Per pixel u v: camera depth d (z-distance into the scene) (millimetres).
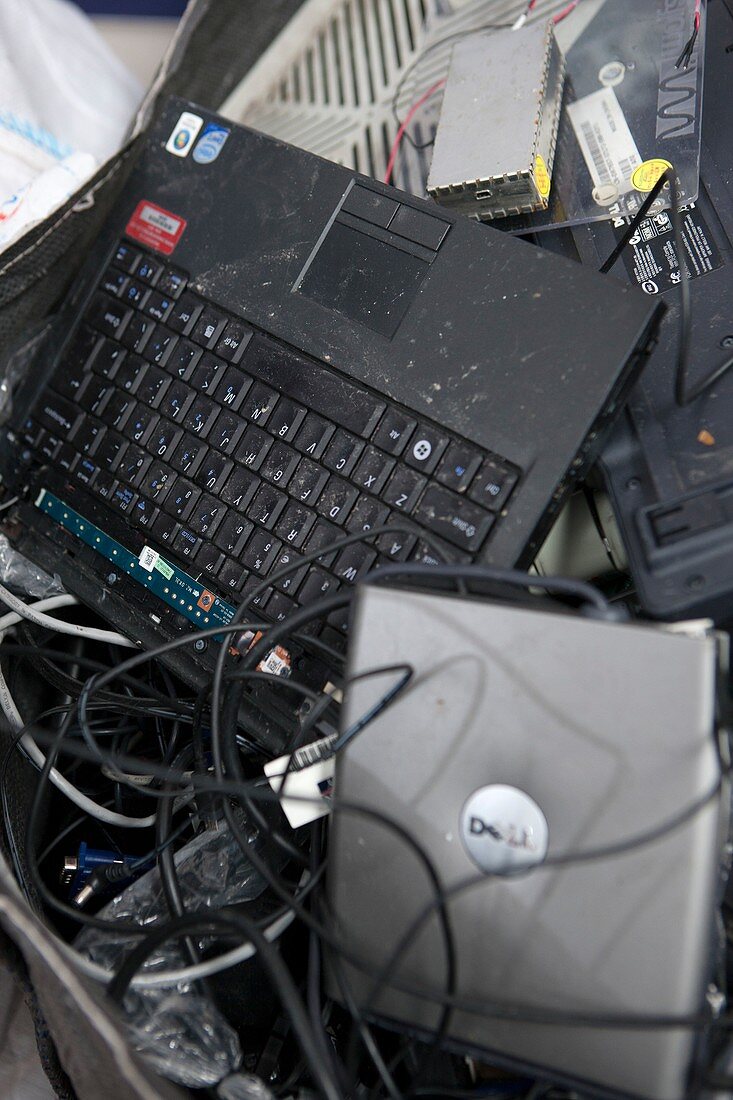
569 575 742
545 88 803
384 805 550
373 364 704
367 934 553
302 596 687
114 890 735
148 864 730
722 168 778
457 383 677
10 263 787
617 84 832
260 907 693
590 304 660
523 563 640
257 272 762
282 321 741
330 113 979
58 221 814
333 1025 660
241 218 781
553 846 518
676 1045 496
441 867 536
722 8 847
